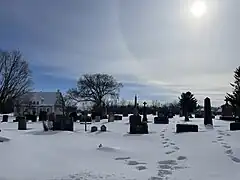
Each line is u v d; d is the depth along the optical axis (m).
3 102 68.31
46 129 24.56
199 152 13.73
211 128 26.89
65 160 11.48
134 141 18.62
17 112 69.19
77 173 9.49
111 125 34.62
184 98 62.72
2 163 10.34
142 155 13.44
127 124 36.56
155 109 83.12
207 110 32.06
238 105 35.91
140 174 9.75
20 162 10.63
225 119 47.81
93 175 9.30
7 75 68.19
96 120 45.12
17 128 28.55
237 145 15.23
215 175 9.64
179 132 22.64
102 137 20.67
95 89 82.75
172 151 14.49
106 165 11.05
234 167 10.67
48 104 100.62
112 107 87.06
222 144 15.59
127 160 12.29
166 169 10.59
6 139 14.91
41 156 11.84
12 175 9.06
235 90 36.22
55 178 8.88
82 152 13.47
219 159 11.98
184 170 10.41
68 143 15.98
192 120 47.34
